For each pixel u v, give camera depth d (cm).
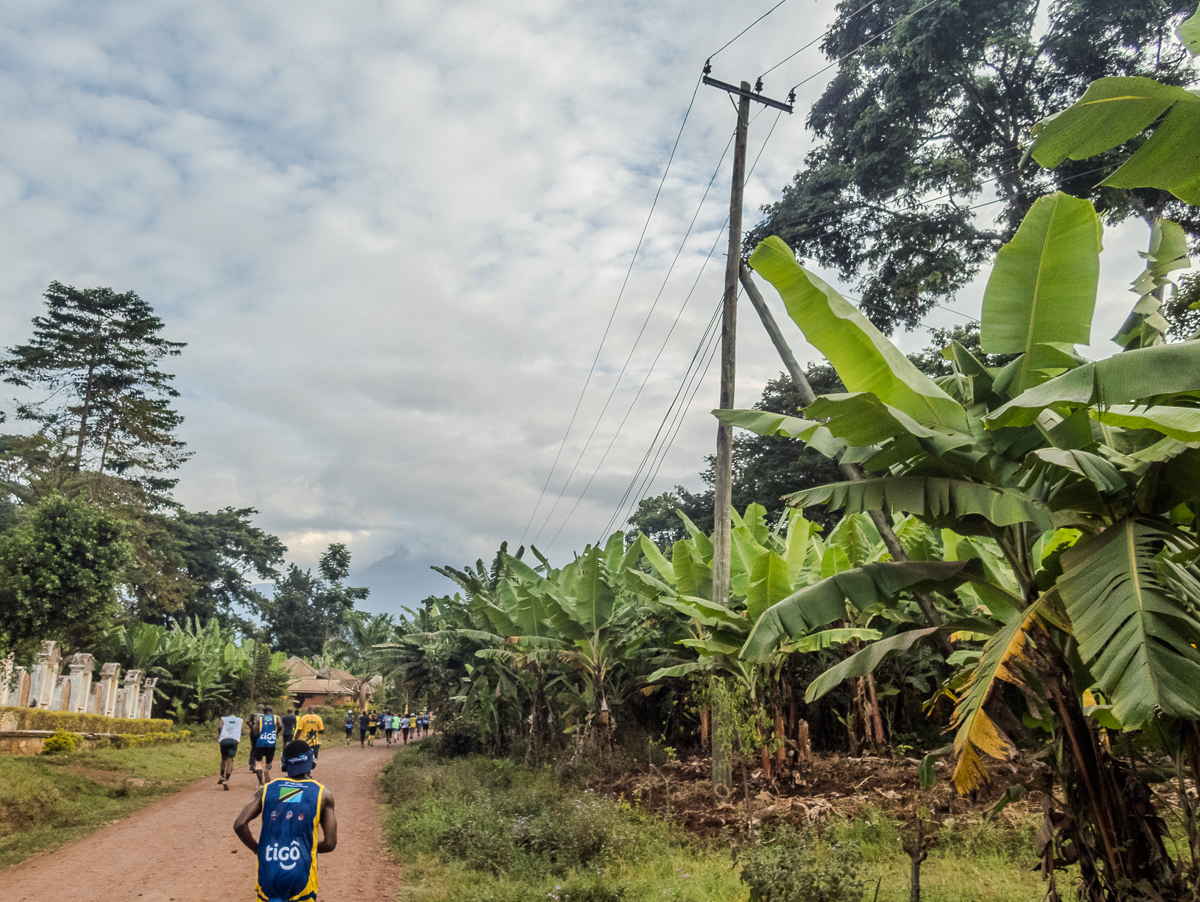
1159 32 2233
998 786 903
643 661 1836
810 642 1187
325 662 6519
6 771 1254
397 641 2695
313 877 483
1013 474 577
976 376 645
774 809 1043
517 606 1872
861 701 1414
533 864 903
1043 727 672
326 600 8219
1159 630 427
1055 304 589
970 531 631
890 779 1133
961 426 614
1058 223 577
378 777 1909
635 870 869
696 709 1543
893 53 2486
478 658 2206
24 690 1811
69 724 1961
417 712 4125
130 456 4416
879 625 1490
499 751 2122
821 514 2744
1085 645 455
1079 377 452
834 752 1550
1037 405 459
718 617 1084
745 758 1049
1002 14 2297
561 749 1845
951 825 855
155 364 4494
